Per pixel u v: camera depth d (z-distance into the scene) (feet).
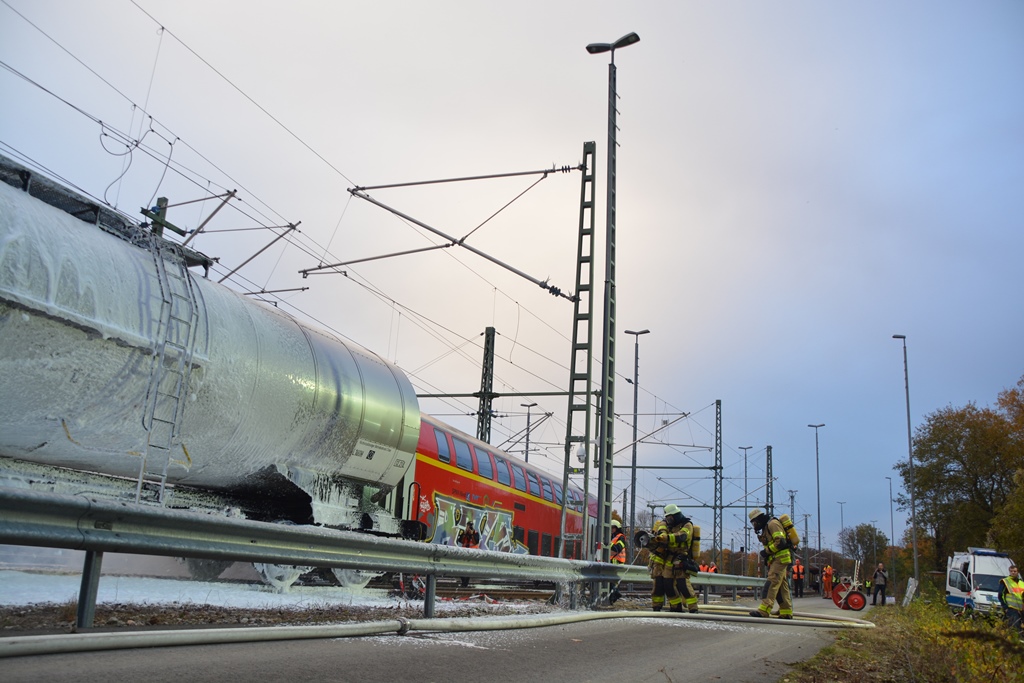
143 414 26.91
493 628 25.16
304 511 36.11
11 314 22.66
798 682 19.20
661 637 27.30
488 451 72.02
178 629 17.20
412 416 40.81
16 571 28.14
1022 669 22.52
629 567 44.32
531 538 79.66
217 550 18.43
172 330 27.76
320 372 35.22
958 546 157.99
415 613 28.25
